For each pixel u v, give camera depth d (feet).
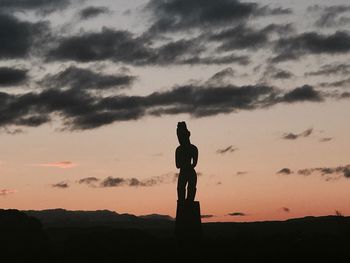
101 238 175.11
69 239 178.29
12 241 175.11
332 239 179.32
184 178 169.48
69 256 168.25
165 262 160.86
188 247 166.20
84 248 171.12
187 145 170.60
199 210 169.27
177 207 169.58
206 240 173.99
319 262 161.99
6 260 165.78
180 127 170.91
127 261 161.27
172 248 170.71
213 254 165.27
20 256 168.86
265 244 172.45
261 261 161.07
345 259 163.94
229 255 164.66
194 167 170.50
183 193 169.37
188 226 167.73
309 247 170.71
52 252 173.27
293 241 174.91
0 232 177.99
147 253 167.22
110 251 168.45
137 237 177.27
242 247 170.19
